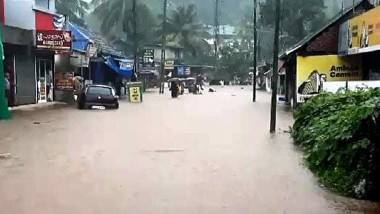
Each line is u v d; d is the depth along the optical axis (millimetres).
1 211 7562
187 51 93625
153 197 8406
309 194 8625
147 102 36875
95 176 9992
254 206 7883
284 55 30688
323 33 27594
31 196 8422
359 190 8406
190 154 12680
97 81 42625
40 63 30438
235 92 60719
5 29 24812
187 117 23672
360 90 13977
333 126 10430
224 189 8969
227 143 14742
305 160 11594
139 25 76250
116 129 18203
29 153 12664
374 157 8500
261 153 12867
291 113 26406
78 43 35500
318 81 26812
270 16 67812
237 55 99375
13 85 27219
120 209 7691
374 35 19844
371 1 25781
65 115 23625
